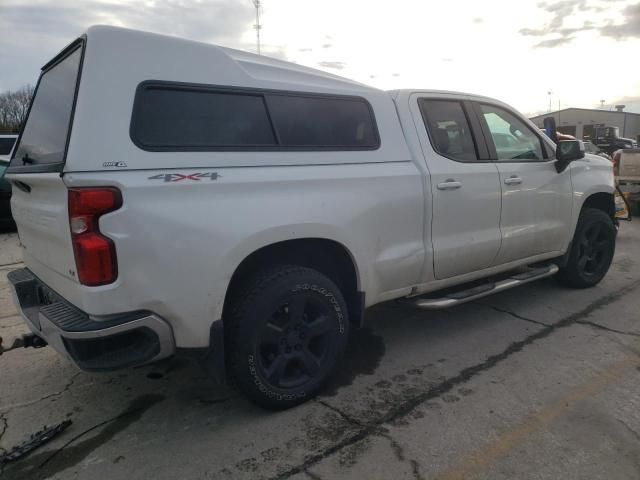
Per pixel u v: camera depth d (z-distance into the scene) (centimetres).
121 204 235
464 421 293
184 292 254
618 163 1004
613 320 446
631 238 806
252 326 281
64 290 268
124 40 248
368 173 328
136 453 271
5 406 322
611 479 242
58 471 257
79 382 352
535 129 460
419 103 376
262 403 296
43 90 311
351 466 256
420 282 371
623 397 316
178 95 262
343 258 331
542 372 352
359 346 404
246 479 248
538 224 448
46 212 265
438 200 365
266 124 292
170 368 371
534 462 255
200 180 257
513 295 519
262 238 275
